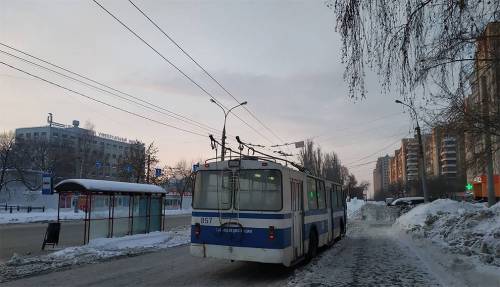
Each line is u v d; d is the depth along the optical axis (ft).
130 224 64.85
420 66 35.19
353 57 32.09
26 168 269.23
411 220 94.07
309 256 43.78
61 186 56.54
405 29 32.35
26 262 42.57
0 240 68.49
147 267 40.88
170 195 238.07
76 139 388.37
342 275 35.12
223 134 108.06
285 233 35.99
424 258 44.52
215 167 38.55
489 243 44.11
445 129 45.37
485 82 38.93
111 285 32.53
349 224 120.67
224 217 37.14
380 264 40.93
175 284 33.01
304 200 42.70
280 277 36.14
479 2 32.07
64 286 32.04
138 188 65.00
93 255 47.75
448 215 77.61
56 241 56.29
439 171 178.70
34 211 180.34
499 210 62.44
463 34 33.53
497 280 29.86
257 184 36.83
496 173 83.82
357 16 31.32
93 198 67.82
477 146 46.11
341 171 258.16
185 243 62.23
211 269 39.99
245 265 42.19
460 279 32.07
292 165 42.55
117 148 439.22
